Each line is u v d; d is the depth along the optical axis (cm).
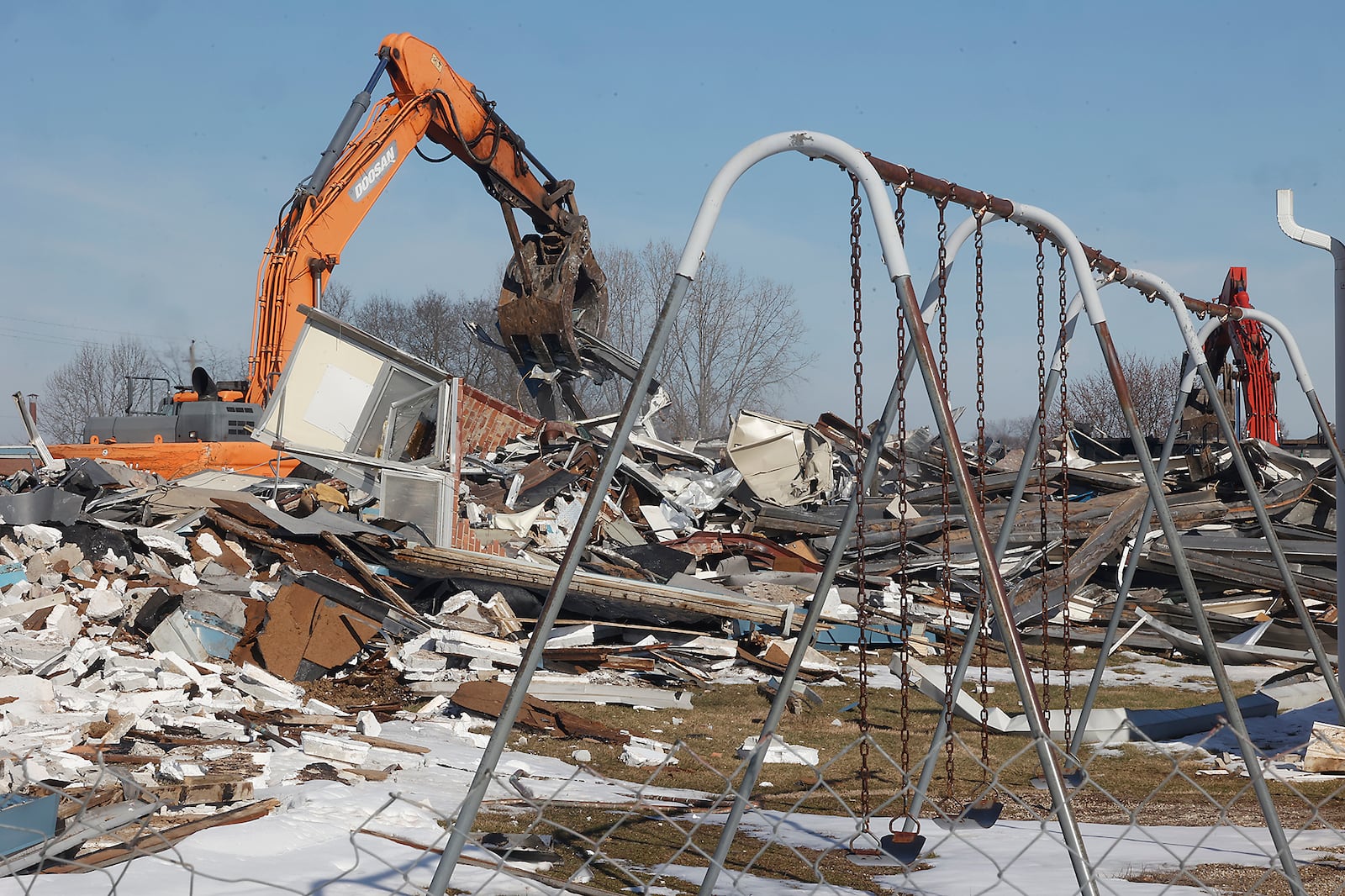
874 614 1838
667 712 1371
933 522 2244
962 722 1298
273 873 559
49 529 1542
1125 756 1127
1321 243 1072
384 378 1775
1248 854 661
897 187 663
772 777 1016
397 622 1473
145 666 1142
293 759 880
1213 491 2420
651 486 2388
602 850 687
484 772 482
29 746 834
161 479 2138
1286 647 1817
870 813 827
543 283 2259
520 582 1603
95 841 598
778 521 2300
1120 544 2077
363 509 1933
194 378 2550
